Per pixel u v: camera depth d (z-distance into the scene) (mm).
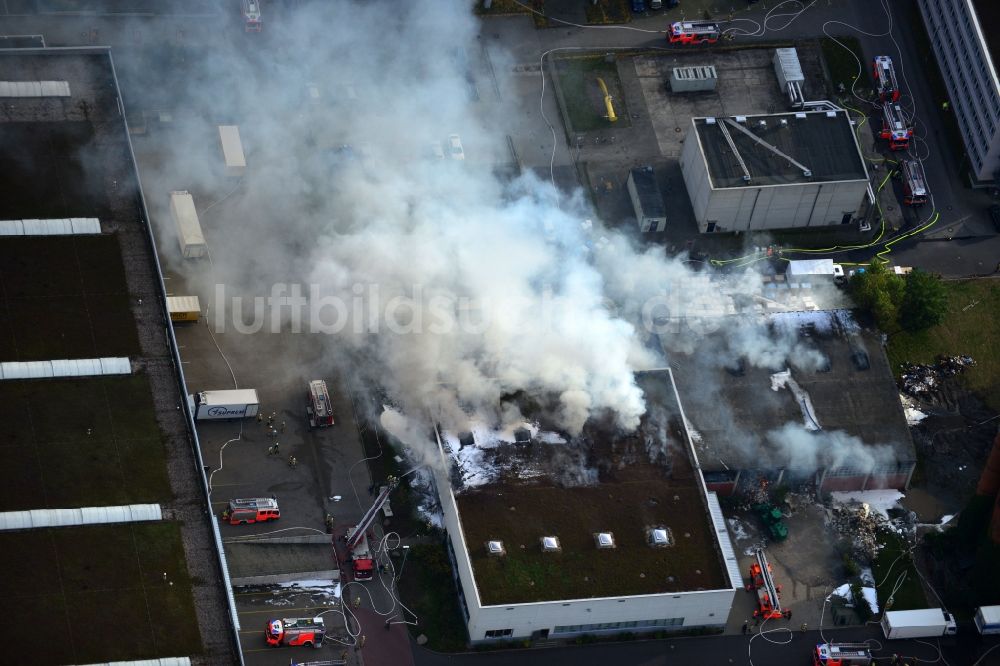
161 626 169625
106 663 165750
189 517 178875
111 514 177000
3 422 182375
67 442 182125
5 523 174000
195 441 183500
